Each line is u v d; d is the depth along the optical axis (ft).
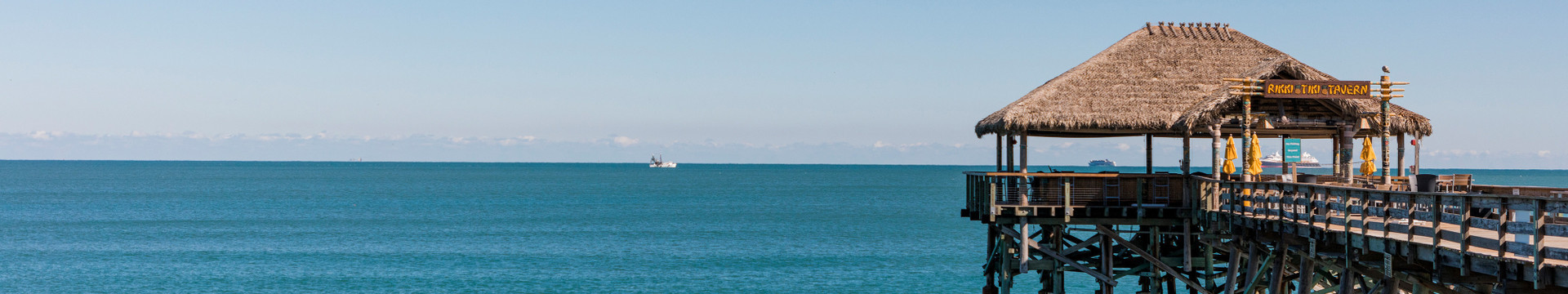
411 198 441.68
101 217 310.24
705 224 284.20
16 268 180.04
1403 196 54.54
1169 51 89.92
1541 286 46.03
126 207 363.56
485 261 193.06
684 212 343.67
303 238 238.27
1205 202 80.23
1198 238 83.66
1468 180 80.74
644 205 387.75
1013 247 90.17
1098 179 84.28
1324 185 61.52
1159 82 86.22
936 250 209.05
